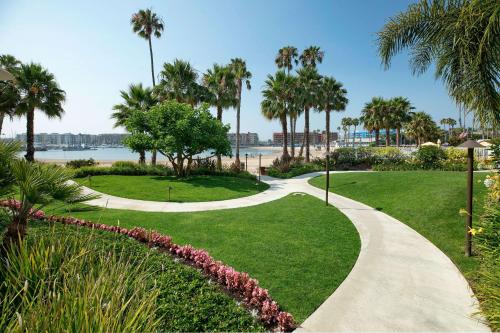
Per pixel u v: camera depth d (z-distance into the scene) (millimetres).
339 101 35094
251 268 5938
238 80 29484
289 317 3885
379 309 4422
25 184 3846
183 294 4094
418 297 4777
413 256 6598
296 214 10898
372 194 14266
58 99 20719
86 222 7551
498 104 5645
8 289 2357
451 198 10438
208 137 20281
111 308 1985
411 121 54281
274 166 28250
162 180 19812
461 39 5559
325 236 8141
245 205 12914
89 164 26688
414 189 13211
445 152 24516
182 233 8391
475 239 5469
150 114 20328
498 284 3930
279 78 28703
